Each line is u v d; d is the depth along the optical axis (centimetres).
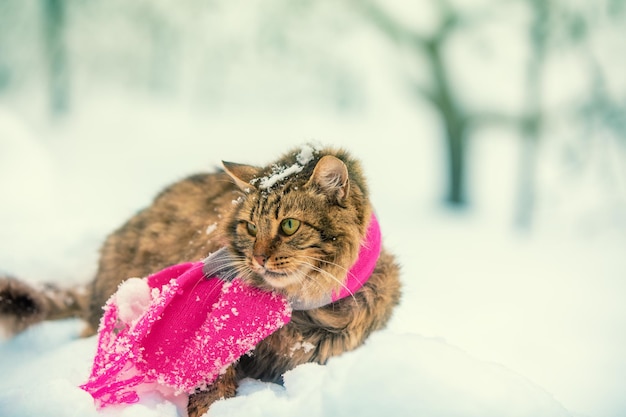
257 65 1677
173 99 2098
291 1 1396
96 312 382
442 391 219
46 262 461
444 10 1305
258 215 275
